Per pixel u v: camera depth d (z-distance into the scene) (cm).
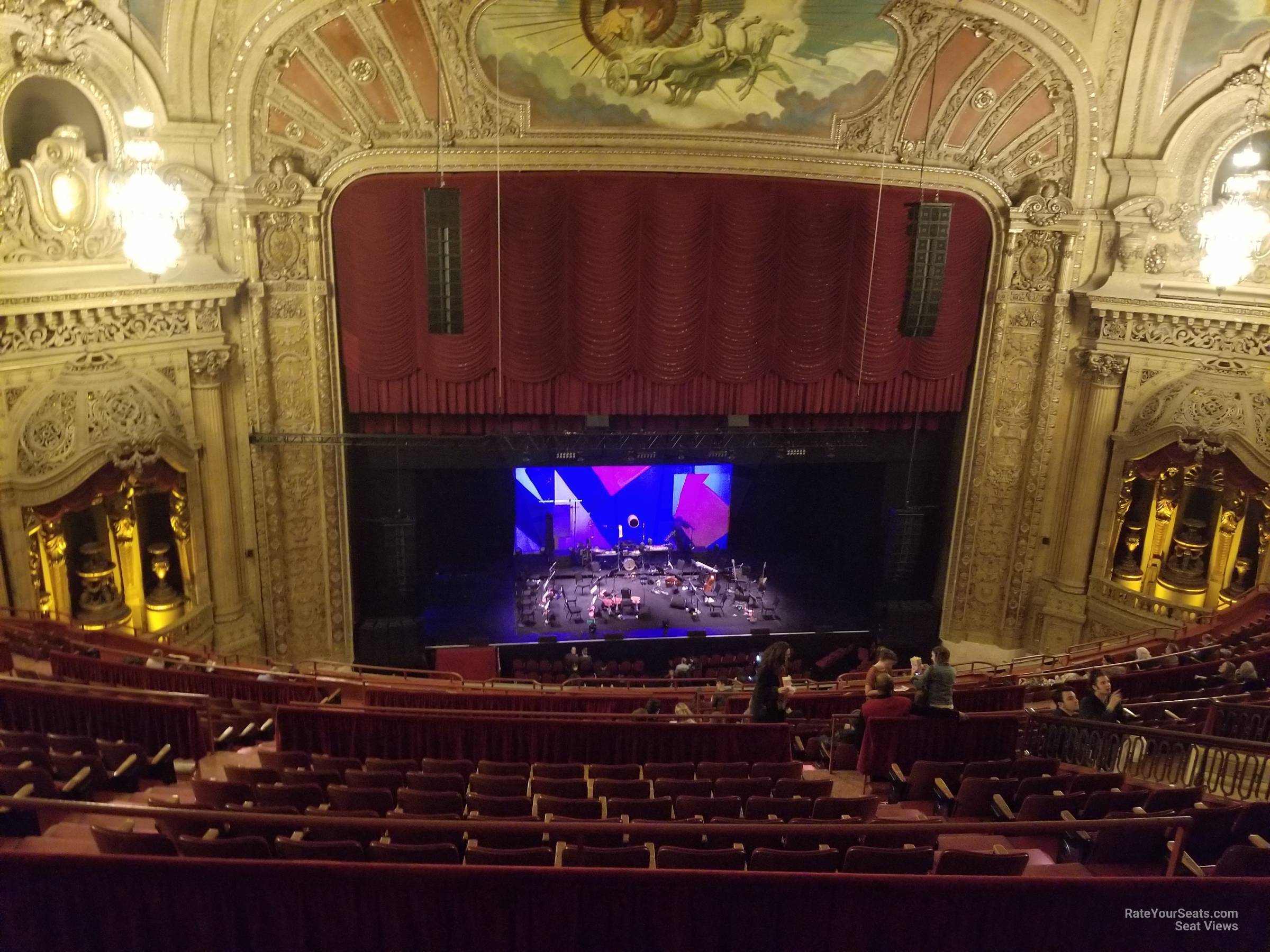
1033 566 2052
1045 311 1942
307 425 1842
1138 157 1794
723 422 2053
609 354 1905
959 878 483
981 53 1738
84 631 1325
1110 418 1908
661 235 1842
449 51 1655
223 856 551
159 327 1592
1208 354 1777
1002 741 942
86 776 706
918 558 2228
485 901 484
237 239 1684
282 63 1617
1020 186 1891
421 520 2353
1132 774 920
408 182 1759
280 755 850
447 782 779
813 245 1891
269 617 1875
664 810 712
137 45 1494
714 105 1764
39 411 1440
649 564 2444
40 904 474
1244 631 1527
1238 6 1591
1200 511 1959
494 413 1925
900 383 2027
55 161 1400
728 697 1293
